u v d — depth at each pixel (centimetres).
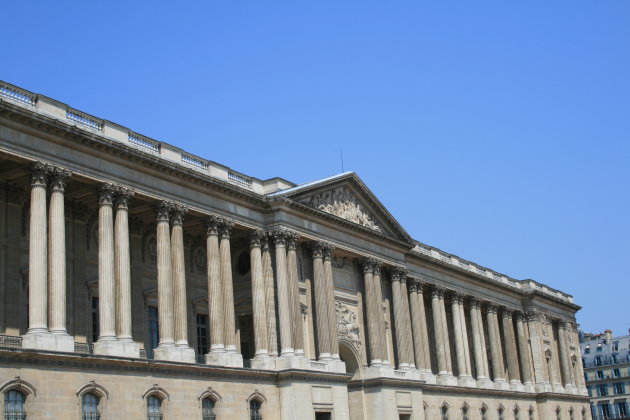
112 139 6116
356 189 8894
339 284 8544
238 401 6800
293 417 7138
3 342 5441
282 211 7681
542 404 12425
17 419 5081
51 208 5666
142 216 6956
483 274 11931
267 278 7550
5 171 5741
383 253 9181
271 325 7431
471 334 11525
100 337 5866
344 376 7831
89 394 5575
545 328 13150
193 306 7394
